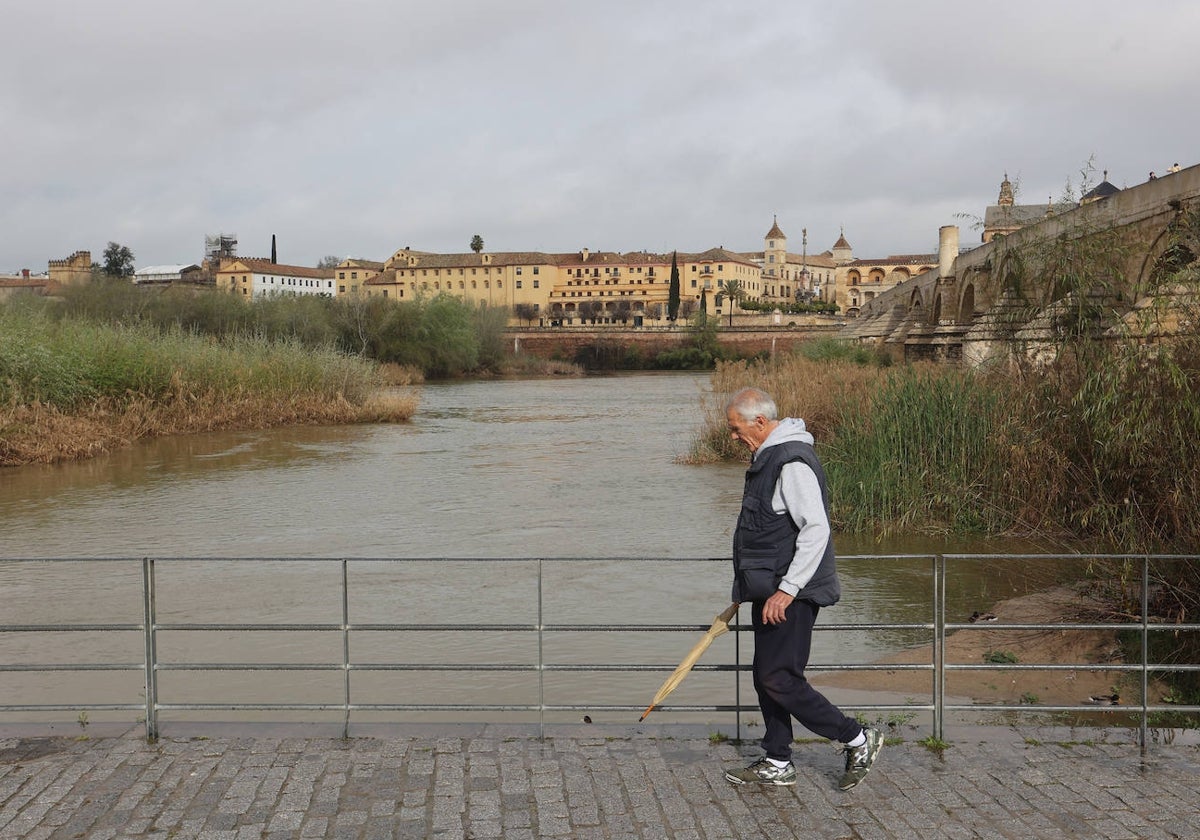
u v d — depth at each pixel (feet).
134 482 66.18
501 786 15.03
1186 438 28.60
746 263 534.37
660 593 35.78
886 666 17.28
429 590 36.42
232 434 99.19
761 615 15.12
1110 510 32.17
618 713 22.43
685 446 88.79
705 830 13.57
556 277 519.19
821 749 16.87
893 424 47.21
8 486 64.28
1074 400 33.01
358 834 13.35
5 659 27.86
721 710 17.07
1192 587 27.32
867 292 554.46
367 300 241.96
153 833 13.38
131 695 24.56
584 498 58.70
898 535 44.14
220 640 29.78
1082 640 27.50
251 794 14.67
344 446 89.15
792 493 14.55
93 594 35.88
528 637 29.91
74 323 106.63
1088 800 14.57
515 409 141.28
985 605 32.68
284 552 43.98
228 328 217.15
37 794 14.70
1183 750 16.69
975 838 13.34
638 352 339.77
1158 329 30.09
